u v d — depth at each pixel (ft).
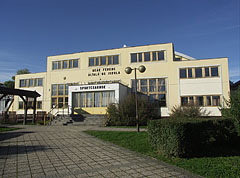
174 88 78.59
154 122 25.95
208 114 68.95
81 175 17.52
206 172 17.92
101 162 21.67
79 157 23.84
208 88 75.00
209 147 26.76
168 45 81.10
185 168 19.10
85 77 90.22
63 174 17.76
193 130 23.00
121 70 85.46
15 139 36.65
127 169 19.21
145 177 17.06
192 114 57.82
